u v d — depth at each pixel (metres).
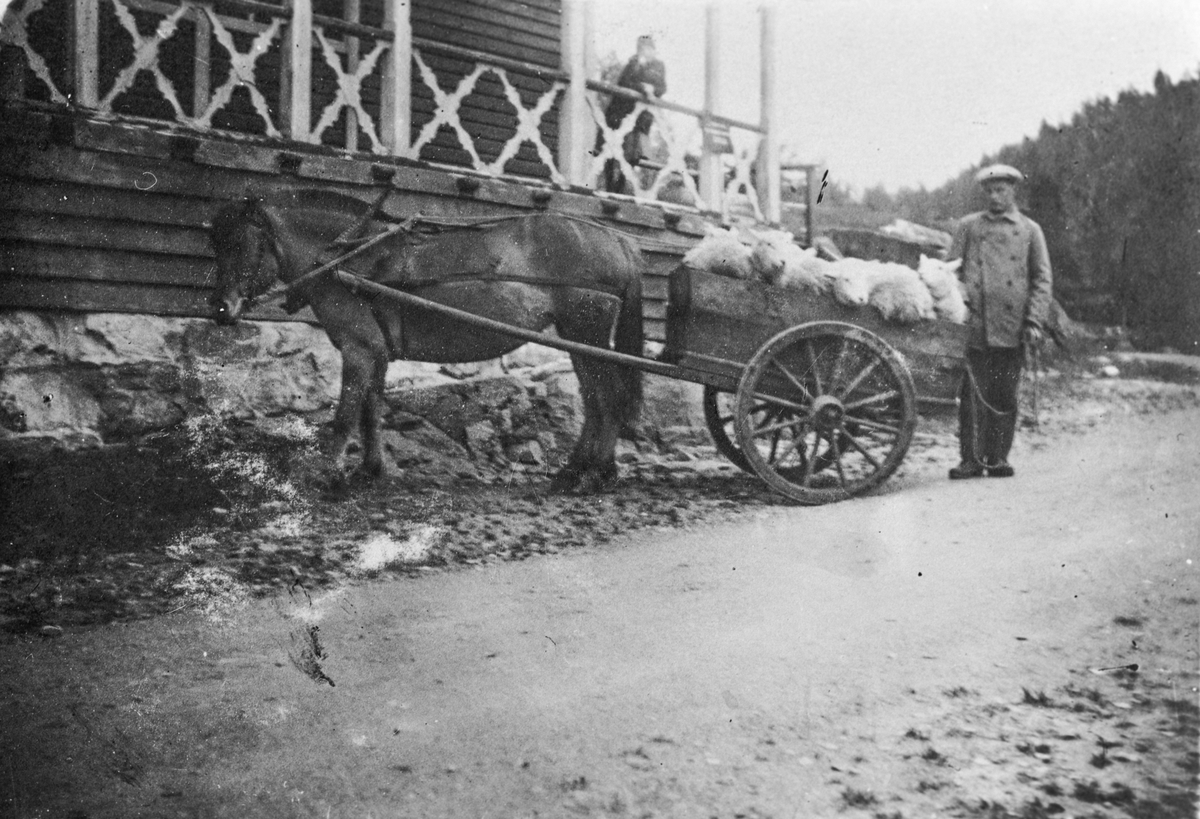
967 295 6.90
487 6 10.43
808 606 4.50
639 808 2.96
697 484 7.00
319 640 4.19
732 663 3.89
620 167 9.09
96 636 4.26
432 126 7.90
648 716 3.50
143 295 6.60
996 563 4.87
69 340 6.36
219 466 6.34
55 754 3.32
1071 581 4.57
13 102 6.23
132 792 3.12
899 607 4.39
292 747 3.35
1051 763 3.14
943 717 3.44
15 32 6.31
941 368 6.76
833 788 3.04
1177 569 4.65
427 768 3.21
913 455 7.56
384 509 6.11
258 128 8.92
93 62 6.54
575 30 8.52
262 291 6.31
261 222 6.29
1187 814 2.84
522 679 3.80
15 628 4.32
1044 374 7.73
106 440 6.38
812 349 6.54
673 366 6.52
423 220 6.59
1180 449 6.37
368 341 6.41
